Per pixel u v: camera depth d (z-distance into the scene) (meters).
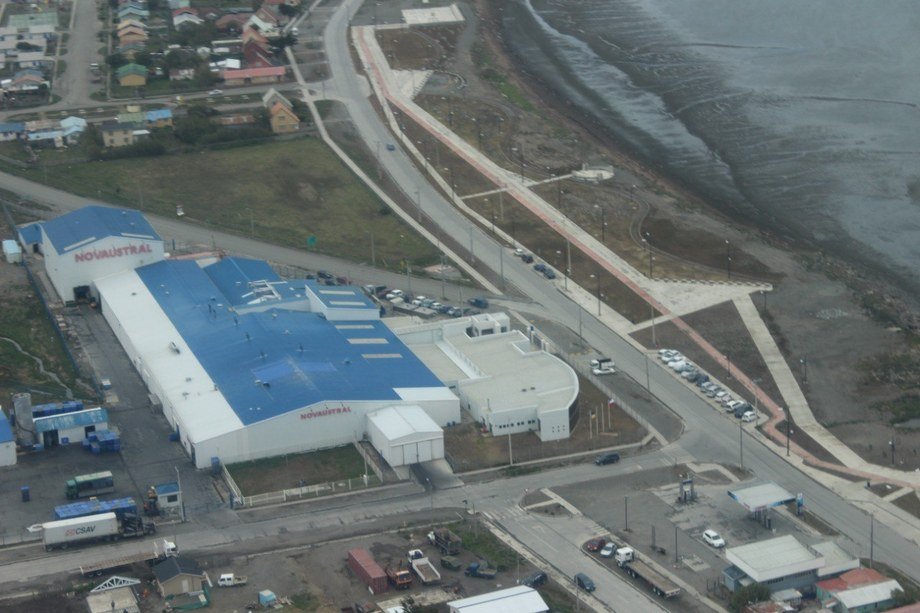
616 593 184.12
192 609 179.12
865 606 179.38
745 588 180.50
